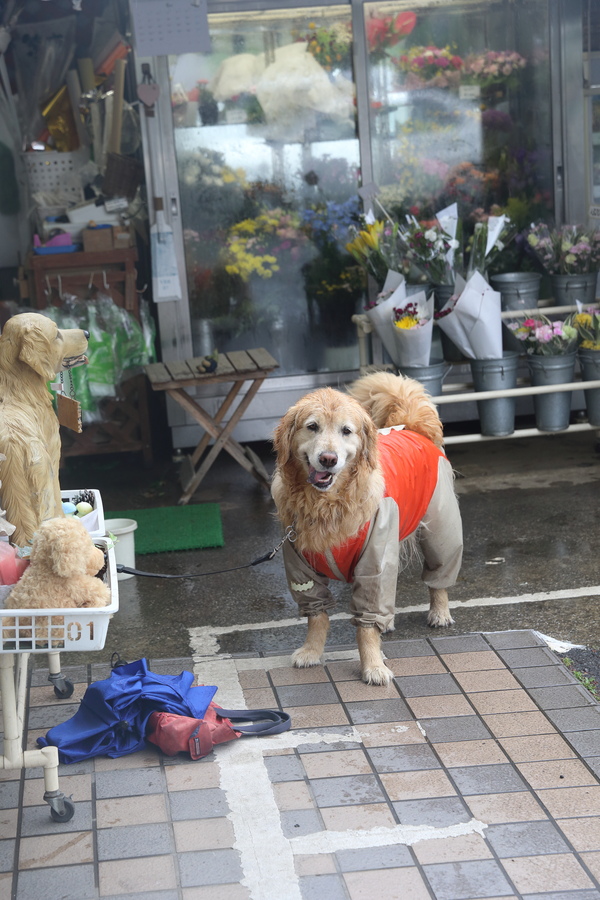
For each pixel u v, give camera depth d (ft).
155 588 15.81
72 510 12.44
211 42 21.63
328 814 9.32
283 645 13.43
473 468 21.34
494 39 22.41
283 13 21.70
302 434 11.04
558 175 23.08
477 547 16.78
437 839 8.87
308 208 22.70
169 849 8.87
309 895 8.19
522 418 24.70
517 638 12.89
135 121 22.85
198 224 22.43
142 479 22.07
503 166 23.09
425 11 22.08
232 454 20.15
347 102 22.31
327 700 11.53
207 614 14.69
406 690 11.66
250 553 17.13
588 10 22.24
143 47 18.94
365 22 21.94
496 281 21.83
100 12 23.17
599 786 9.60
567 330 19.45
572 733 10.55
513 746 10.36
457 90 22.58
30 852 8.88
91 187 22.97
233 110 21.97
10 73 23.22
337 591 15.31
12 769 10.18
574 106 22.74
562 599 14.44
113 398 22.50
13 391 11.70
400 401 13.20
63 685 11.70
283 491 11.69
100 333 21.65
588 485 19.60
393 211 23.06
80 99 22.79
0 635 7.95
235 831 9.11
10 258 24.34
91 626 8.06
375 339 23.04
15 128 23.47
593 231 21.56
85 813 9.45
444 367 20.16
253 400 23.03
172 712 10.50
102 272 21.88
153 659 12.98
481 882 8.28
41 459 11.43
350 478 11.14
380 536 11.53
